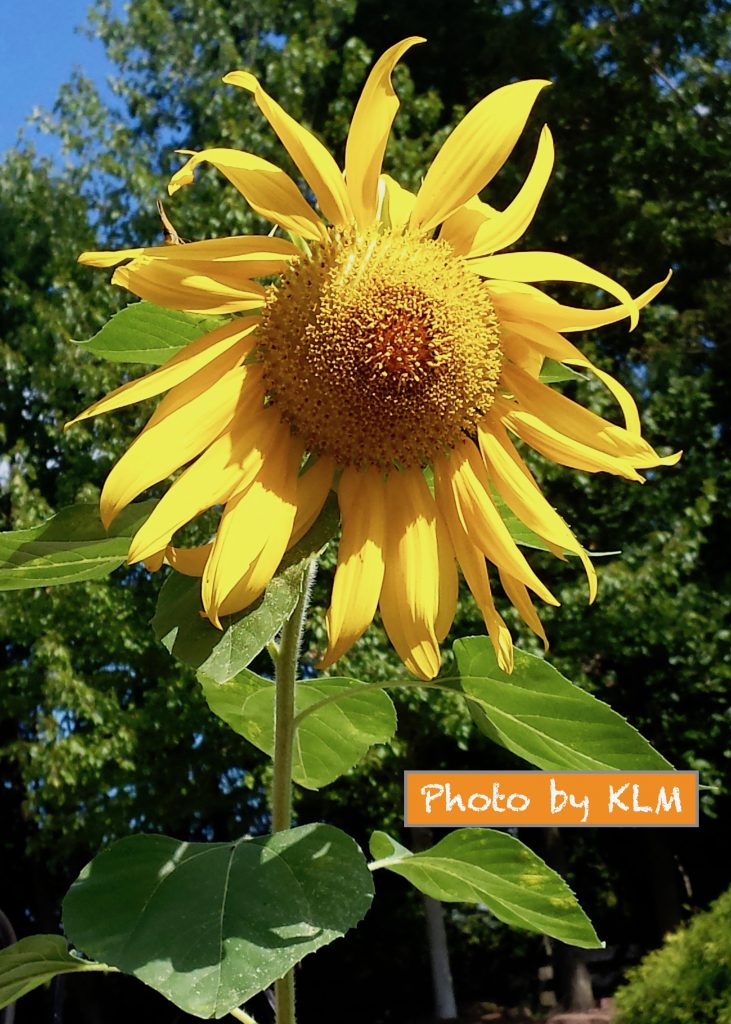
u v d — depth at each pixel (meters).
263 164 1.27
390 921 12.37
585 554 1.29
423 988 12.35
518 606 1.30
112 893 1.10
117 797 9.22
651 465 1.29
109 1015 11.80
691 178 11.98
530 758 1.49
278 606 1.19
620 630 9.16
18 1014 11.31
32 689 9.49
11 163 11.24
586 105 12.02
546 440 1.33
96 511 1.22
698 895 12.55
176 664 9.19
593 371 1.31
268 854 1.14
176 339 1.40
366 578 1.26
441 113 12.41
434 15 13.27
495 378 1.33
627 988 5.91
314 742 1.73
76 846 9.70
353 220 1.31
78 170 11.16
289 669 1.38
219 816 10.71
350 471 1.32
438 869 1.57
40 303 10.12
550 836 11.42
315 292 1.28
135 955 1.03
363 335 1.27
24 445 10.36
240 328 1.28
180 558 1.18
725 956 5.46
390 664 8.41
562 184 11.52
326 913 1.07
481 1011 11.91
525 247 11.13
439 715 8.88
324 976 12.41
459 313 1.30
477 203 1.40
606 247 11.57
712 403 10.34
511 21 12.12
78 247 10.76
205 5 11.84
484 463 1.35
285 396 1.27
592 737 1.37
